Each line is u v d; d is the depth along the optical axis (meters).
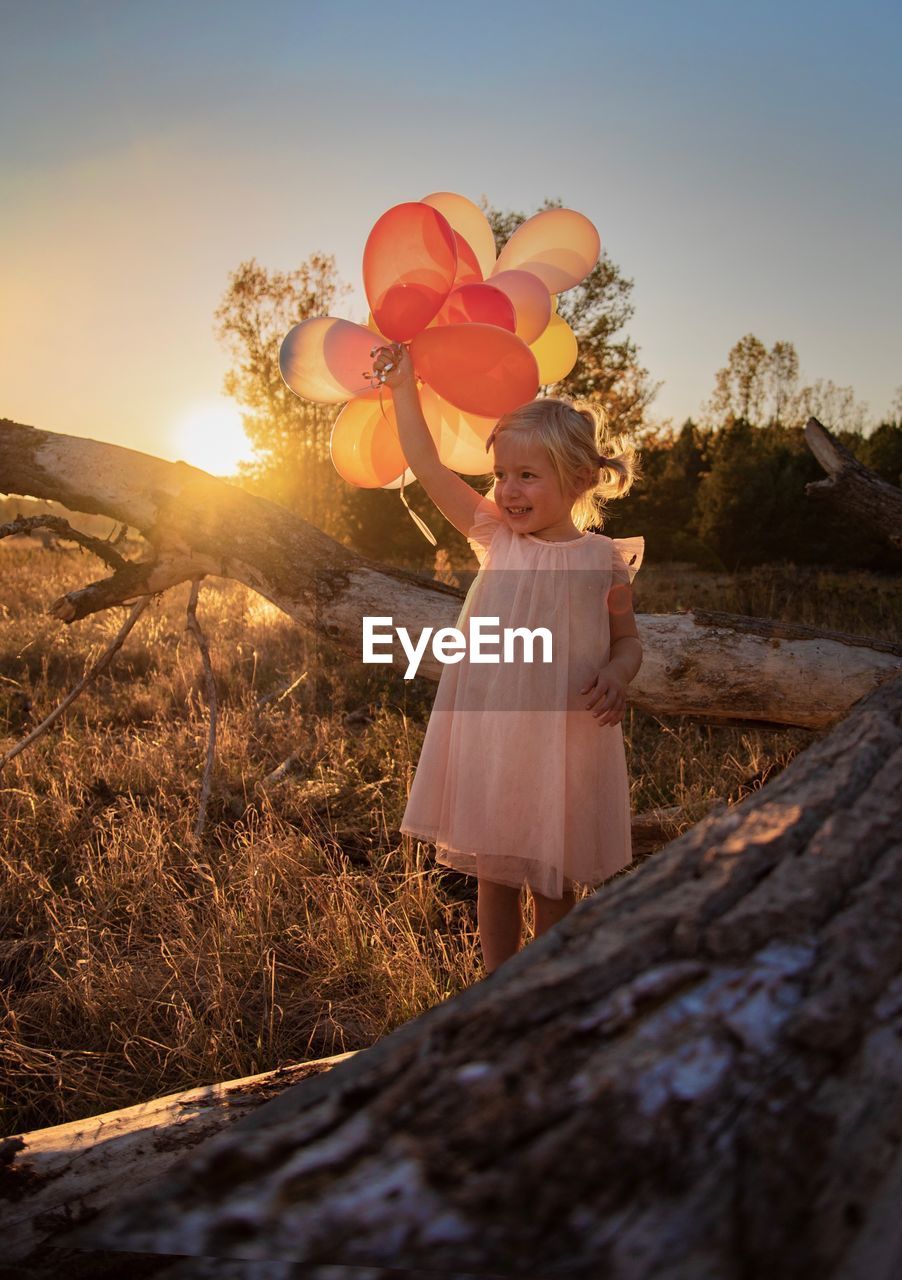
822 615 8.75
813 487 4.65
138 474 3.62
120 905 3.29
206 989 2.72
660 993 0.77
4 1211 1.45
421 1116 0.68
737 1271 0.59
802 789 1.06
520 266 2.79
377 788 4.41
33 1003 2.68
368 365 2.48
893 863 0.90
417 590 3.34
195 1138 1.66
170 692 6.23
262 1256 0.59
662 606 9.12
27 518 3.63
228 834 3.96
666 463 25.08
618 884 0.97
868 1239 0.62
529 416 2.16
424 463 2.44
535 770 2.10
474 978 2.69
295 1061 2.43
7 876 3.46
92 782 4.49
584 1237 0.59
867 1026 0.74
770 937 0.81
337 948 2.91
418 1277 0.58
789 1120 0.67
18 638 7.75
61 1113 2.25
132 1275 1.18
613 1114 0.66
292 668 6.72
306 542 3.46
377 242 2.33
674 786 4.21
